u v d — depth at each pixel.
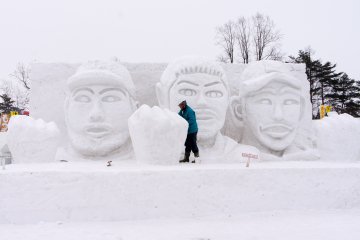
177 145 6.37
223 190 5.50
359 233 4.22
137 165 6.29
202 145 7.45
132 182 5.27
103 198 5.18
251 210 5.58
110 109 7.62
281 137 7.91
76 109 7.59
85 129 7.50
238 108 8.39
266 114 7.88
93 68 7.72
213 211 5.42
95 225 4.79
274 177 5.76
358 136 8.14
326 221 4.90
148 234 4.20
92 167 5.96
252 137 8.34
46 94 8.84
